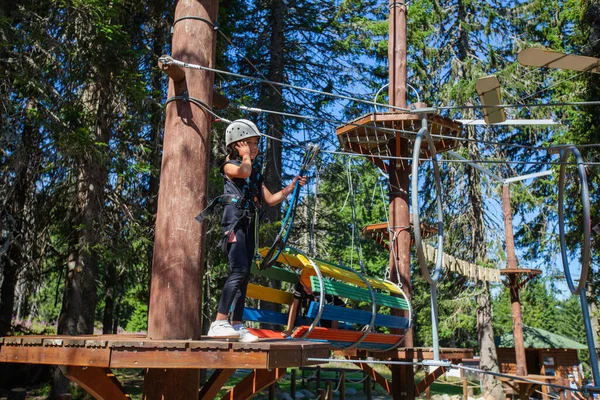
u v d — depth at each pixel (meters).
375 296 6.89
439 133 8.20
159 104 13.18
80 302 13.87
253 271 6.07
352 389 19.45
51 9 11.64
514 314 17.55
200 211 4.26
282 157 19.53
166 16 14.58
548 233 21.62
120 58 12.27
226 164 4.38
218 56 15.63
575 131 16.52
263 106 17.91
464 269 14.58
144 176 16.16
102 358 3.57
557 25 21.67
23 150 11.27
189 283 4.09
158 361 3.56
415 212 3.50
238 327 4.22
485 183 21.58
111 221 14.25
